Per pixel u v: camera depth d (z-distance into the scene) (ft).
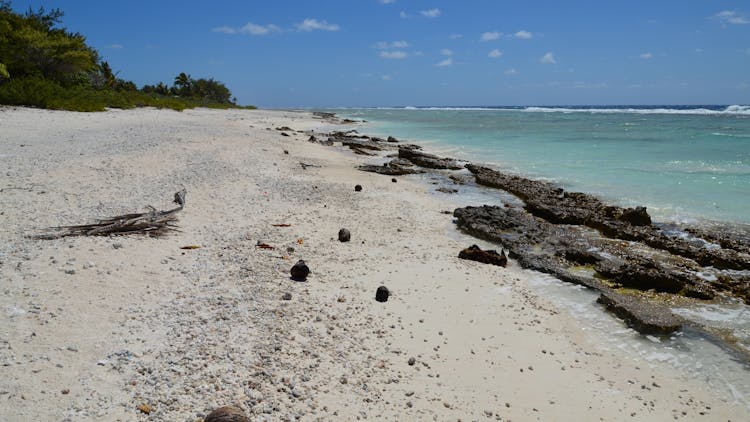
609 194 59.67
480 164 84.28
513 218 45.47
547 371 22.33
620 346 25.40
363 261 33.73
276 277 28.86
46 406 15.53
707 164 79.41
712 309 30.35
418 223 45.91
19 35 118.62
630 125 180.55
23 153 53.11
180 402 16.70
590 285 32.40
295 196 50.88
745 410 20.56
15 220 32.12
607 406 20.15
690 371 23.39
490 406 19.17
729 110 352.90
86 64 134.10
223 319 22.86
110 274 25.55
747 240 41.68
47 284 23.27
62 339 19.19
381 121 235.81
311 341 22.07
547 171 76.59
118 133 74.79
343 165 76.64
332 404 17.88
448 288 30.42
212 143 73.51
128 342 19.80
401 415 17.85
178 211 39.01
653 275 33.04
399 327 24.64
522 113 368.68
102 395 16.47
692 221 47.88
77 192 40.47
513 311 28.19
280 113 276.21
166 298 24.17
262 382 18.53
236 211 42.27
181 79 357.41
